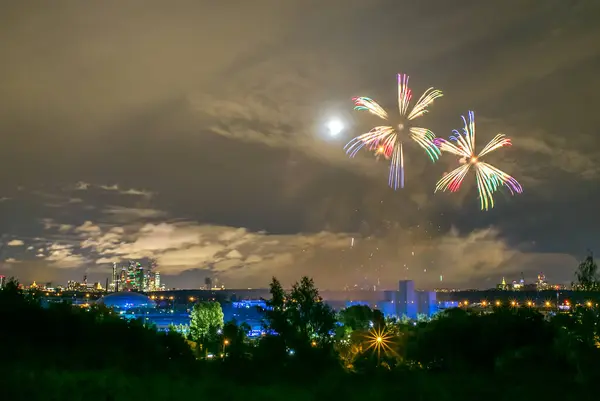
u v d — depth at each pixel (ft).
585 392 49.90
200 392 48.19
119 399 44.06
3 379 49.01
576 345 67.51
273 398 47.47
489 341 82.79
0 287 98.94
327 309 98.68
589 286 82.48
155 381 52.80
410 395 47.67
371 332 116.37
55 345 82.94
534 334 82.74
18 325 87.15
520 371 64.90
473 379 57.52
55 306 96.94
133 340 95.14
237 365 66.03
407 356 92.89
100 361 70.79
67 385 47.57
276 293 97.35
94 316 101.60
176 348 105.81
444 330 87.35
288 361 69.15
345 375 57.62
